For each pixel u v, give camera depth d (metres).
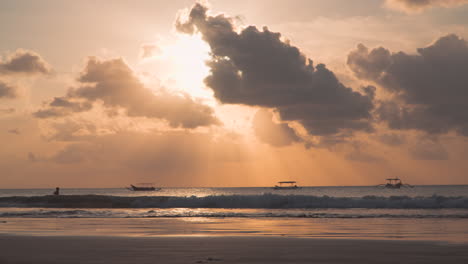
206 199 46.19
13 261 13.36
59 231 22.94
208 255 14.26
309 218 31.66
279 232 22.34
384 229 23.81
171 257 13.85
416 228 24.31
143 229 24.03
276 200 45.16
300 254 14.52
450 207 41.66
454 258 13.70
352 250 15.34
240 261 13.19
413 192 179.50
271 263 12.88
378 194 160.75
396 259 13.59
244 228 24.59
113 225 26.53
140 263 12.84
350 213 35.94
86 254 14.49
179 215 34.38
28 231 23.03
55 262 13.12
